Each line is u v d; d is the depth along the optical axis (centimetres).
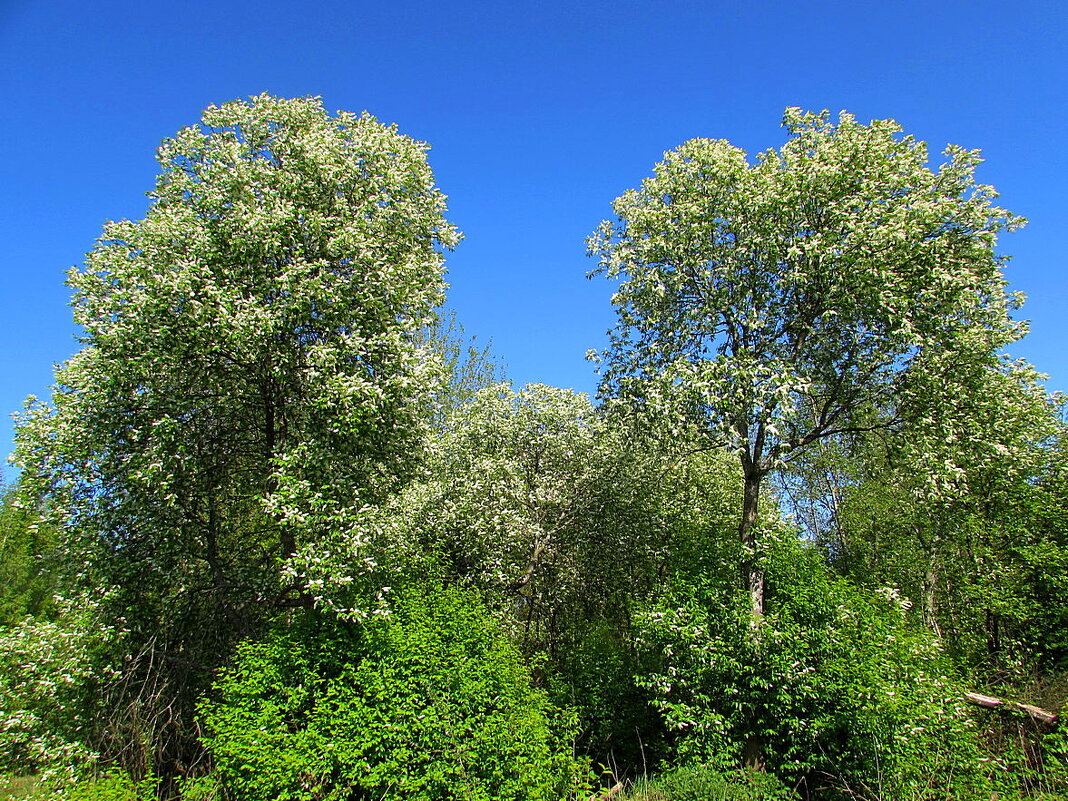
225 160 1366
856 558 2544
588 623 2178
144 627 1330
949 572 2117
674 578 1641
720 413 1446
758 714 1435
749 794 1250
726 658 1429
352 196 1398
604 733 1748
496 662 1329
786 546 1567
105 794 1076
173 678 1330
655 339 1633
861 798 1211
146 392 1284
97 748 1200
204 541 1434
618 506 2108
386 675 1177
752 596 1521
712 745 1403
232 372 1335
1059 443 2080
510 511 1923
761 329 1597
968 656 1894
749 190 1547
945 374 1405
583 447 2141
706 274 1557
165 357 1213
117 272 1225
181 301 1211
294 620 1281
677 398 1449
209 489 1384
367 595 1264
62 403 1309
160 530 1305
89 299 1290
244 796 1132
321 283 1229
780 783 1298
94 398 1250
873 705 1276
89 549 1267
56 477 1293
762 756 1415
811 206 1519
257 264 1277
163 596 1377
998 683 1745
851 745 1317
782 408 1342
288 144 1375
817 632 1398
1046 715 1372
